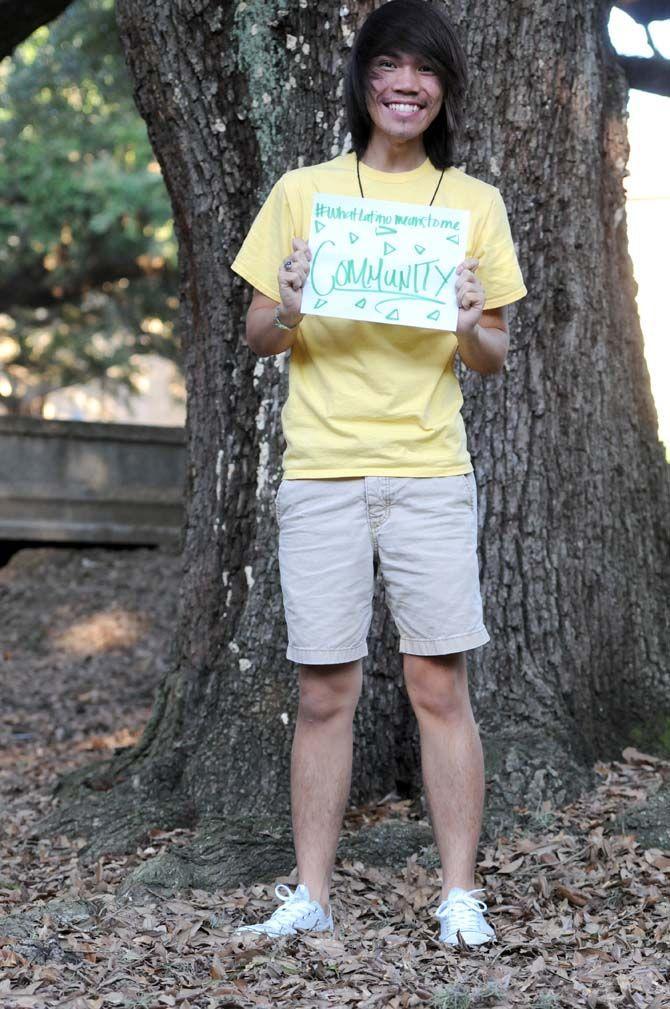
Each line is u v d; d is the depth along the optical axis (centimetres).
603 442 427
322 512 294
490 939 293
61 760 589
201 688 427
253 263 302
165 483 1162
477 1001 260
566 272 414
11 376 2195
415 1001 258
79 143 1529
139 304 1831
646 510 442
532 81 398
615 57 452
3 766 580
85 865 375
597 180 421
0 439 1101
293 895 301
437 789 302
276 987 267
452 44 286
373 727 404
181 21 404
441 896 301
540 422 413
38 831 409
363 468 290
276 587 407
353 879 343
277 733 395
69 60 1424
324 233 289
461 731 303
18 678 798
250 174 414
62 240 1623
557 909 317
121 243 1612
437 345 293
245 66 402
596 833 357
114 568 1055
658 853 342
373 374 289
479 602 300
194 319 441
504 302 300
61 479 1123
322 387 294
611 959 285
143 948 294
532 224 407
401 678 404
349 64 296
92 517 1125
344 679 303
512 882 337
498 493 411
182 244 438
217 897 333
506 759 387
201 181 419
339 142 394
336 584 295
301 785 306
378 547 296
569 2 403
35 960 283
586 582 420
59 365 2091
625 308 445
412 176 298
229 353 424
